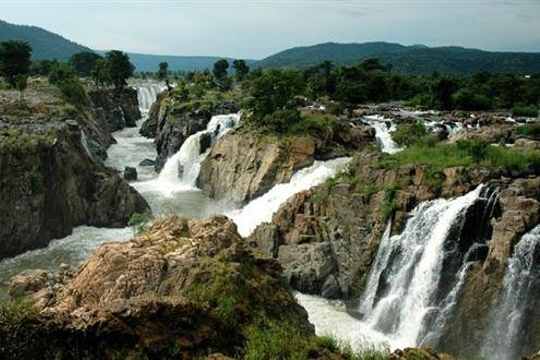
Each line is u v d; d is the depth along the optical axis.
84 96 104.62
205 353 19.56
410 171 44.06
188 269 24.94
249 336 20.55
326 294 43.03
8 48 104.88
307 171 61.47
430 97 97.88
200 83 122.50
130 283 25.44
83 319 18.48
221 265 24.98
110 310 18.88
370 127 69.75
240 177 66.44
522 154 43.31
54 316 18.36
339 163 61.59
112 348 18.33
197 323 20.25
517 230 35.25
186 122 87.94
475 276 36.41
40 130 59.91
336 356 20.08
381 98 112.31
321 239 46.34
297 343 20.09
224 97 103.31
